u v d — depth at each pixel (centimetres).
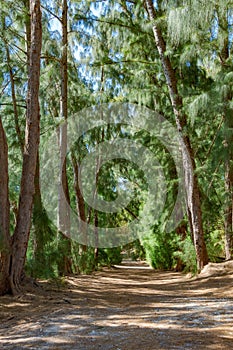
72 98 1363
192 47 913
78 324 466
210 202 1213
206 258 1102
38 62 812
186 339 363
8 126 1120
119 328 432
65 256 1074
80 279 1138
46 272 876
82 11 1277
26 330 452
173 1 964
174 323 447
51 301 679
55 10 1208
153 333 397
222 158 989
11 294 696
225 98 867
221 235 1346
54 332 428
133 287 1032
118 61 1315
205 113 969
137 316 511
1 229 693
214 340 356
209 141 1238
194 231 1112
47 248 898
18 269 731
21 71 1006
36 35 812
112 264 2194
